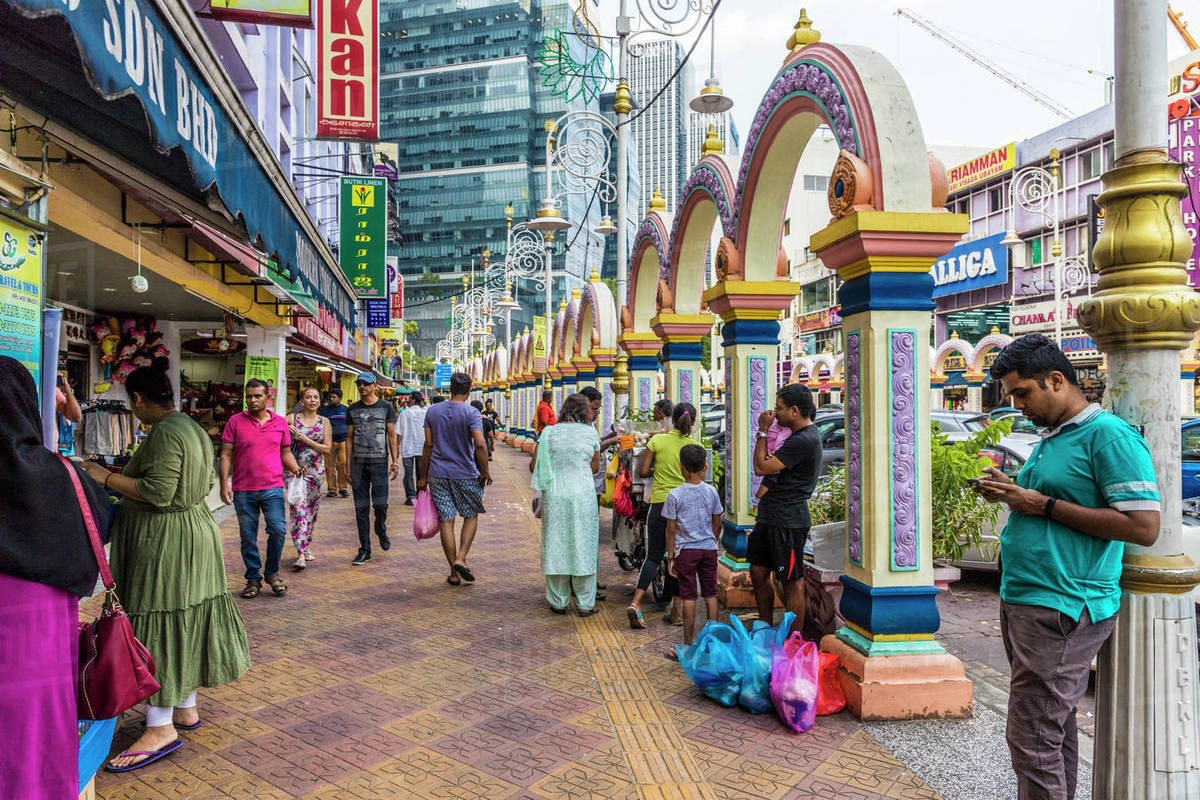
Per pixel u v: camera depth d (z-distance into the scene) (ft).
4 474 7.29
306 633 18.79
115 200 19.57
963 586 25.64
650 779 11.69
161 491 12.01
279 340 43.01
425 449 23.76
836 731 13.51
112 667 9.39
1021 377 9.25
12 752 7.16
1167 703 8.70
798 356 155.22
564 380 64.03
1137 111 8.83
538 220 41.37
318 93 29.68
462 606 21.47
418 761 12.22
